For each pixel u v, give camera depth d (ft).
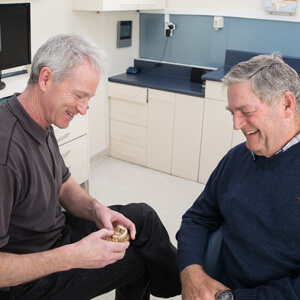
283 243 4.05
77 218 5.35
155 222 5.18
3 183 3.85
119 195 9.80
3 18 7.50
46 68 4.02
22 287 4.36
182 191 10.14
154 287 5.27
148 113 10.83
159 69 12.08
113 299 6.51
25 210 4.33
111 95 11.30
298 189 3.97
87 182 9.50
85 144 9.06
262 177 4.21
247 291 3.93
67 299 4.56
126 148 11.66
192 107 10.03
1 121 4.07
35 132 4.25
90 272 4.69
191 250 4.59
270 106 3.86
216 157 10.14
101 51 4.26
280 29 9.93
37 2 8.89
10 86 7.91
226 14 10.46
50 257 3.99
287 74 3.85
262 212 4.18
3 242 3.94
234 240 4.44
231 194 4.47
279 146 4.09
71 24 9.91
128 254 5.01
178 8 11.23
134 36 12.14
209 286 4.14
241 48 10.64
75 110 4.30
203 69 10.77
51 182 4.59
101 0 9.30
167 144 10.81
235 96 3.92
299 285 3.71
